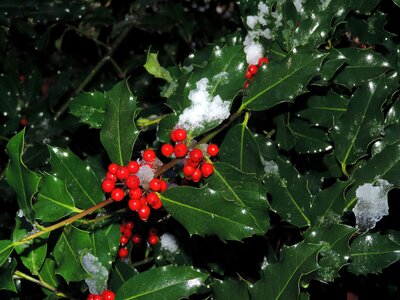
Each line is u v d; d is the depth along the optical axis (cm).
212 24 62
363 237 37
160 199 35
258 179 36
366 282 49
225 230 34
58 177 38
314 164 43
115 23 61
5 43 59
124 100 36
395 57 41
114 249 40
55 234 39
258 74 37
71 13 58
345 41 43
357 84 39
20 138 33
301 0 41
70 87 62
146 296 36
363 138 38
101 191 39
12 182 34
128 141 36
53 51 65
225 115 36
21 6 56
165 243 45
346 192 38
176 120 37
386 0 44
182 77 42
